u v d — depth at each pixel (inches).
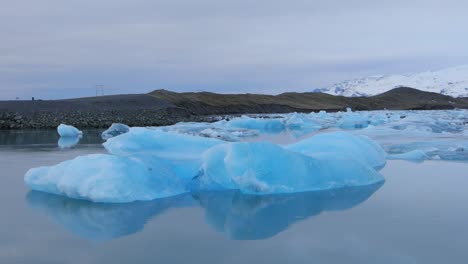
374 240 180.9
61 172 273.1
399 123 895.1
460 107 3336.6
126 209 236.5
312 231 194.7
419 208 232.4
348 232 192.4
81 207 240.5
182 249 172.7
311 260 159.2
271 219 216.1
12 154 473.7
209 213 228.8
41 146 563.5
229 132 786.2
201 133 740.0
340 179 292.5
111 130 735.1
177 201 256.8
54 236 189.5
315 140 374.0
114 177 255.6
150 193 261.9
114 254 167.2
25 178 286.8
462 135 692.1
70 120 1035.3
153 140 466.0
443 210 227.8
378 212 225.9
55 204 246.8
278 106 2504.9
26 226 204.4
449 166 377.1
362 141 394.9
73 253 168.2
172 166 303.6
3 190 284.2
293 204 246.7
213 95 2503.7
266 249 171.8
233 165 281.7
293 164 287.6
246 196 269.1
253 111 2329.0
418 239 181.2
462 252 165.8
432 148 493.7
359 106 3058.6
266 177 280.1
